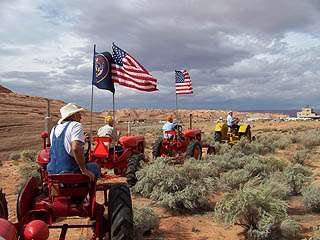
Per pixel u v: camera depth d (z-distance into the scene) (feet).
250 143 63.21
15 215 27.17
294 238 22.65
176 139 48.47
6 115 122.31
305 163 50.29
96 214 16.42
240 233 23.73
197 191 28.99
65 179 15.83
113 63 34.35
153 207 29.40
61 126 16.60
